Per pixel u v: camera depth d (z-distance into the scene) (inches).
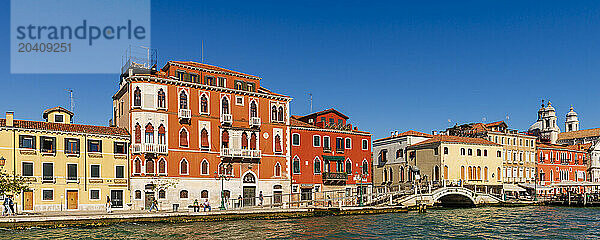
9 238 1314.0
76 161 1910.7
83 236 1365.7
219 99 2192.4
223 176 2118.6
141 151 2001.7
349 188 2518.5
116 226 1553.9
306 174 2400.3
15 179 1718.8
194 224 1642.5
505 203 2672.2
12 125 1811.0
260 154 2252.7
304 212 1919.3
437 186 2628.0
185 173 2087.8
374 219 1852.9
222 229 1536.7
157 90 2064.5
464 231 1550.2
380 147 3289.9
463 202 2662.4
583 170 3631.9
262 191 2257.6
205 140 2146.9
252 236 1408.7
